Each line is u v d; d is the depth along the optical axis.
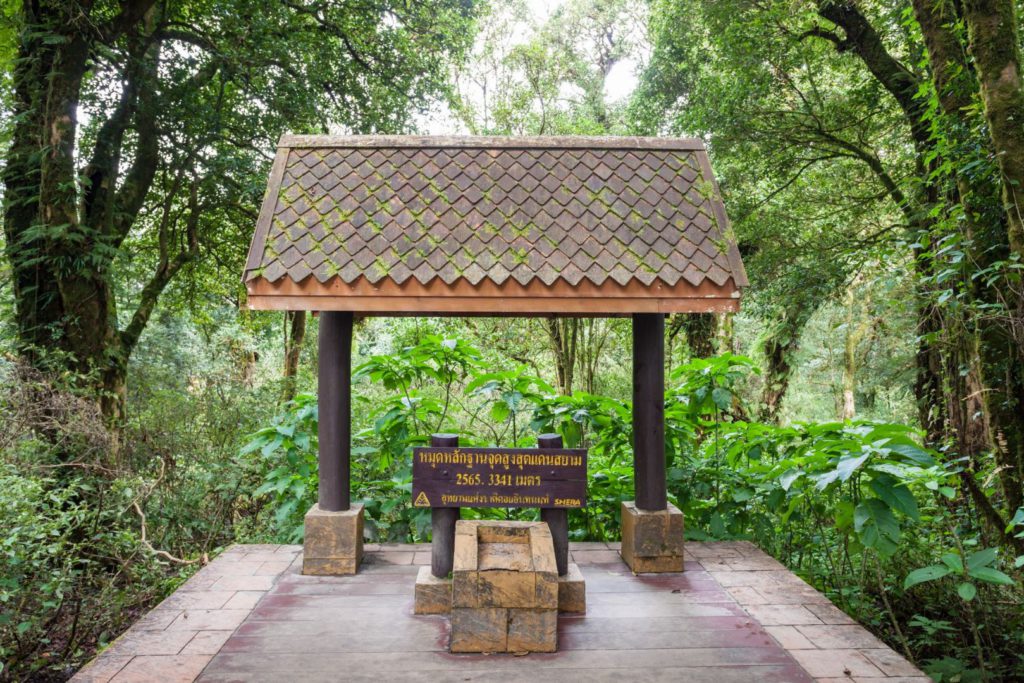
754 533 5.18
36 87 7.90
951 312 4.61
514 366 10.99
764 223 10.89
